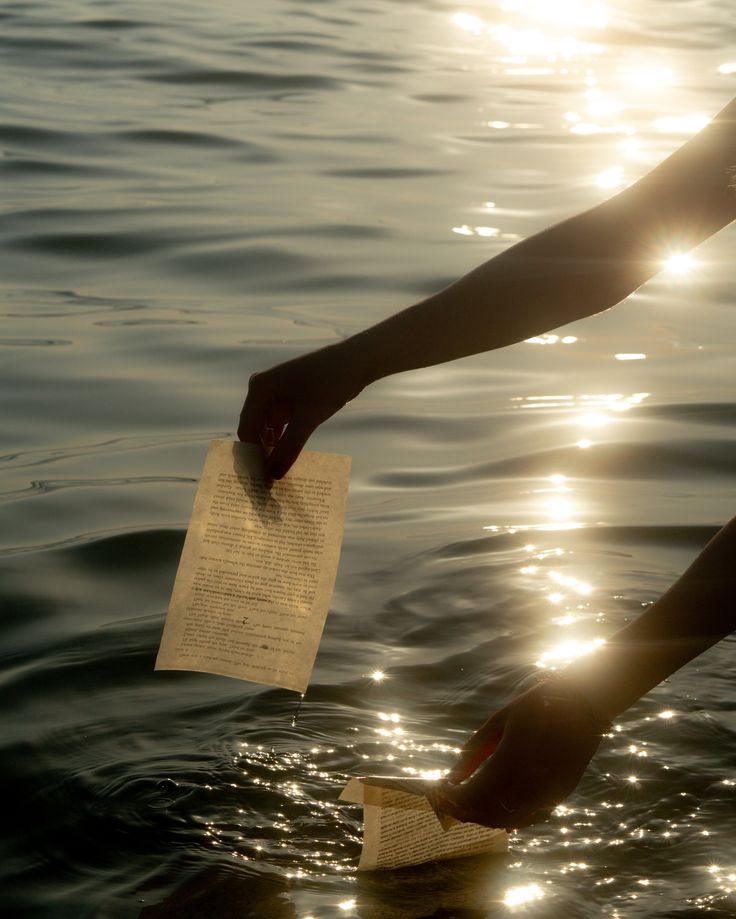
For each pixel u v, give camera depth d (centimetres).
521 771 161
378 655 264
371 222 587
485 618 279
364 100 830
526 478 355
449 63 953
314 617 172
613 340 465
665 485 350
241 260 534
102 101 793
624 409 402
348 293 500
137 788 215
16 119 741
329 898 187
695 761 224
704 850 198
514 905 185
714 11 1210
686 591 156
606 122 788
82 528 319
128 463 358
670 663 157
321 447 377
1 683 248
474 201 623
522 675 256
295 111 793
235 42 975
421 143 730
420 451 374
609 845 200
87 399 401
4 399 400
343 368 162
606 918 182
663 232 158
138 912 183
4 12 1044
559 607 283
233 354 438
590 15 1179
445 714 242
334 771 223
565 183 654
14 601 282
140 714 239
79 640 266
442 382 429
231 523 174
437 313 161
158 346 445
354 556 309
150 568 300
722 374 429
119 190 624
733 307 495
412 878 192
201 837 203
